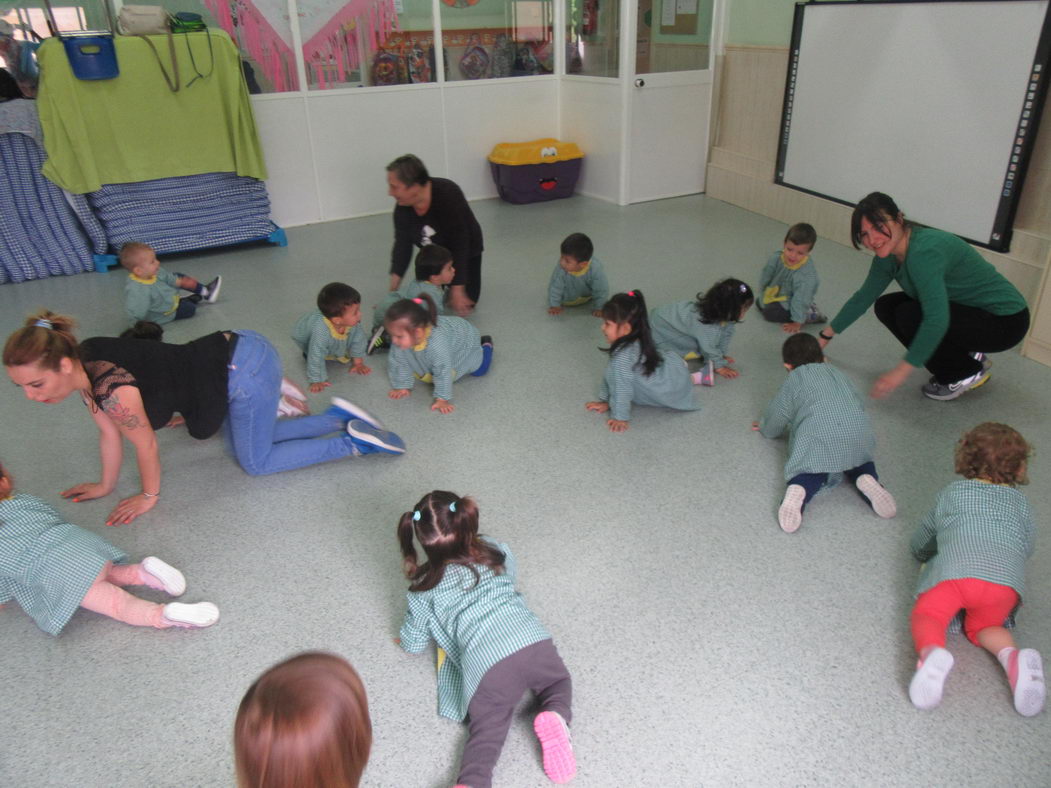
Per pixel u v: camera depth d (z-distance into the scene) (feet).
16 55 12.54
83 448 7.95
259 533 6.59
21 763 4.61
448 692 4.89
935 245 7.27
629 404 8.04
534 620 4.77
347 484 7.27
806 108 14.19
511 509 6.82
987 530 5.11
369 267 13.48
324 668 2.70
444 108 16.79
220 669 5.24
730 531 6.48
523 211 16.98
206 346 6.27
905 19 11.77
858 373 9.20
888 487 7.02
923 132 11.93
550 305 11.27
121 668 5.27
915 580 5.89
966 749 4.57
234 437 6.75
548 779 4.45
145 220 13.42
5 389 9.20
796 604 5.68
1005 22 10.26
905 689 4.97
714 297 8.76
